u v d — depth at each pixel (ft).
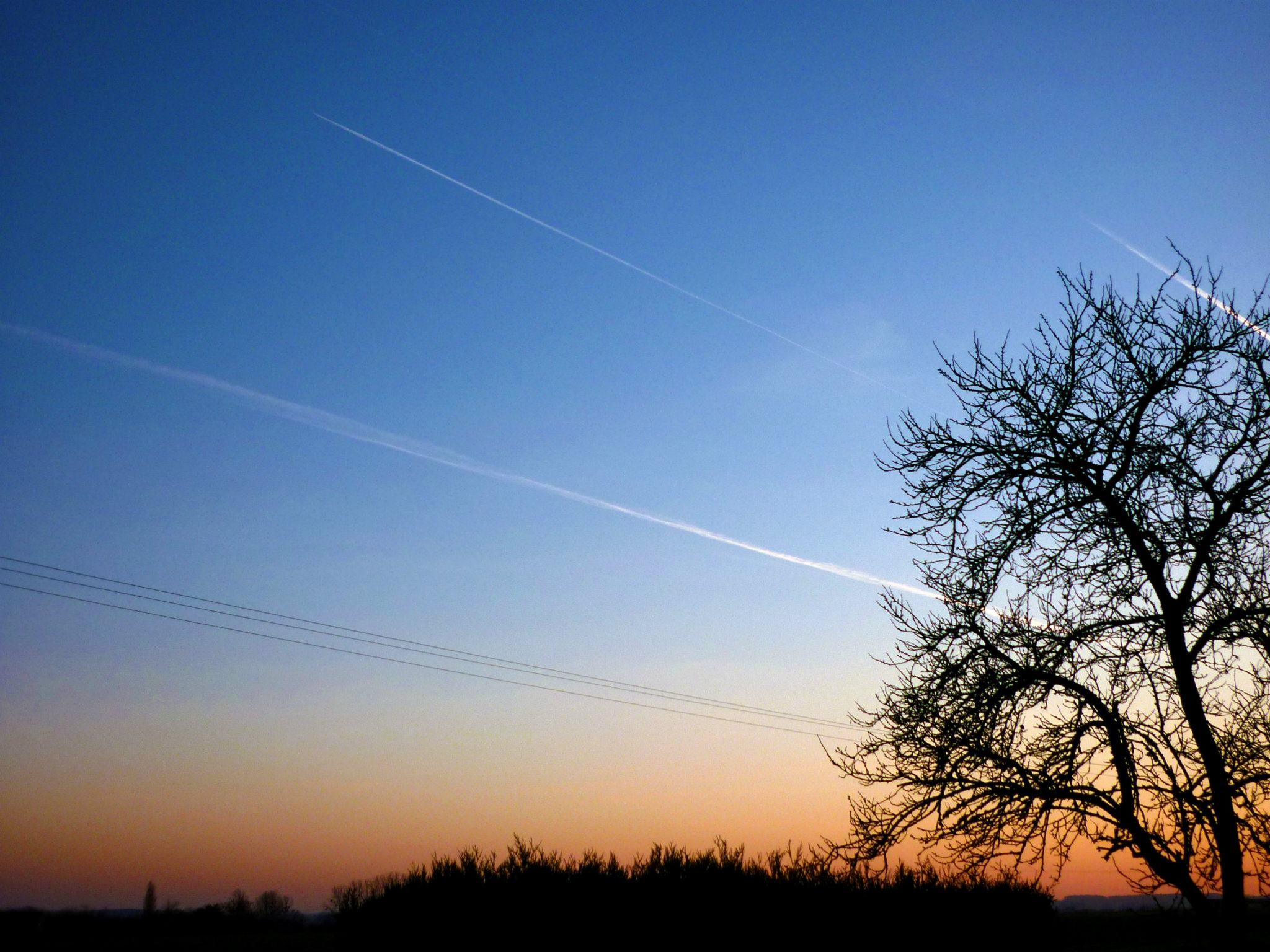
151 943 105.70
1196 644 39.99
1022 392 44.45
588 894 67.77
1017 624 44.29
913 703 45.57
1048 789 42.09
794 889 68.39
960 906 71.61
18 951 103.24
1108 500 41.60
